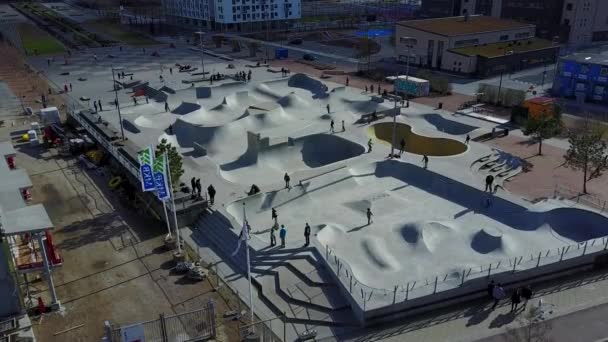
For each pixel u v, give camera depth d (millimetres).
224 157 58000
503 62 100688
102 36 156000
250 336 27812
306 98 81625
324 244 37406
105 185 50625
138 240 39844
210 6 168625
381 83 95750
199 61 119375
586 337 27719
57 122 69125
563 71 83562
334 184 48344
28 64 113812
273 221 42500
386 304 29609
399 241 37844
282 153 57312
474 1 141625
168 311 30969
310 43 145125
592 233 38875
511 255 35750
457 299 31406
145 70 108375
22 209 31250
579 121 70250
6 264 29375
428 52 108312
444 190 47094
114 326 29375
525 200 43531
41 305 30750
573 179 50344
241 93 78562
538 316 29641
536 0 126750
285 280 33438
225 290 33344
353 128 63281
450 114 73625
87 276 34844
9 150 43906
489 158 54188
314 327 29688
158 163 36281
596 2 124250
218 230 40562
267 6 169625
